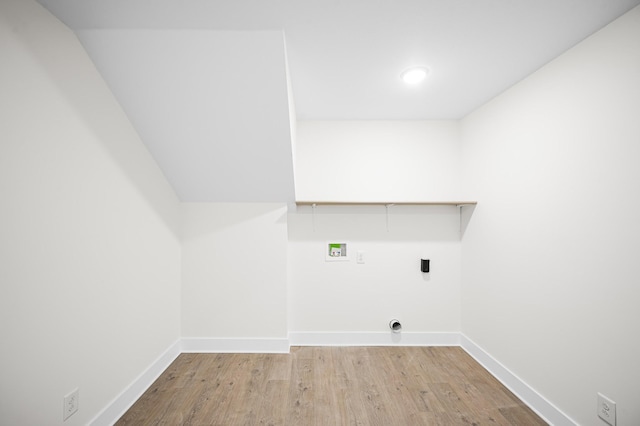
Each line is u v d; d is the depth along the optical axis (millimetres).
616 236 1249
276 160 2033
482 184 2244
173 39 1372
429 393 1814
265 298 2400
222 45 1398
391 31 1371
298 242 2570
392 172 2615
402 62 1656
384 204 2383
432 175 2613
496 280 2057
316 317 2564
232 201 2400
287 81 1579
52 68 1197
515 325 1854
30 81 1098
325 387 1871
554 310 1559
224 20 1274
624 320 1217
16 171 1040
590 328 1359
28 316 1088
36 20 1129
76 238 1311
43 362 1148
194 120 1746
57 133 1216
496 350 2043
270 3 1167
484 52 1548
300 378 1980
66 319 1256
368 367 2143
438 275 2576
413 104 2262
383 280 2576
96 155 1444
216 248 2393
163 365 2092
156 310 2014
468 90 2004
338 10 1217
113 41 1364
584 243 1394
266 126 1788
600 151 1324
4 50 1002
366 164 2617
